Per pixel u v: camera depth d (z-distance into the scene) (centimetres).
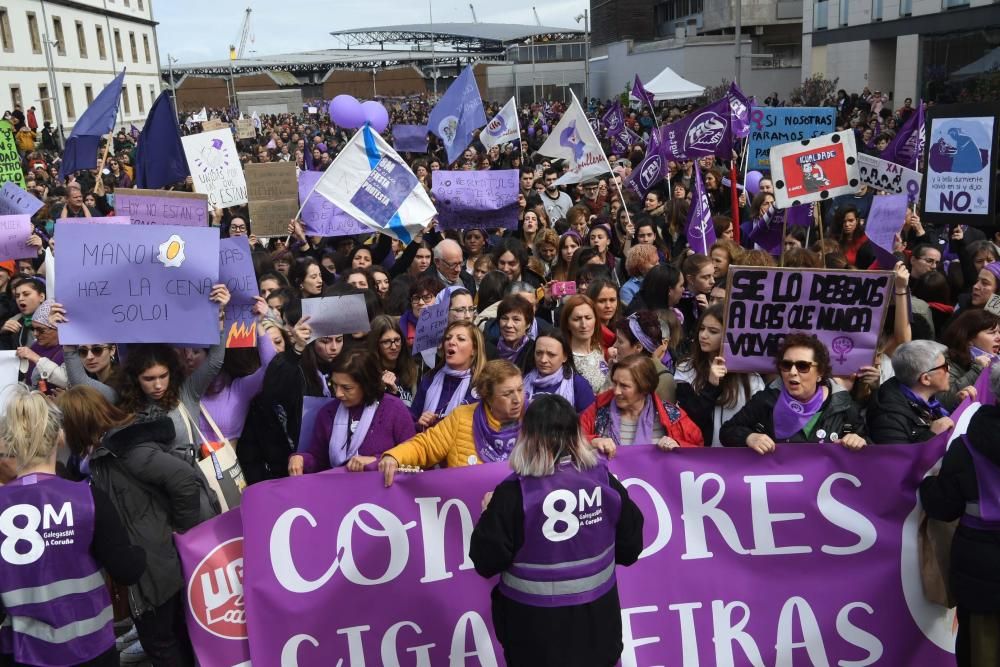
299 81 11788
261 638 428
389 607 439
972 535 397
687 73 4916
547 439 361
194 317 496
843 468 447
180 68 11012
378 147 845
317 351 587
